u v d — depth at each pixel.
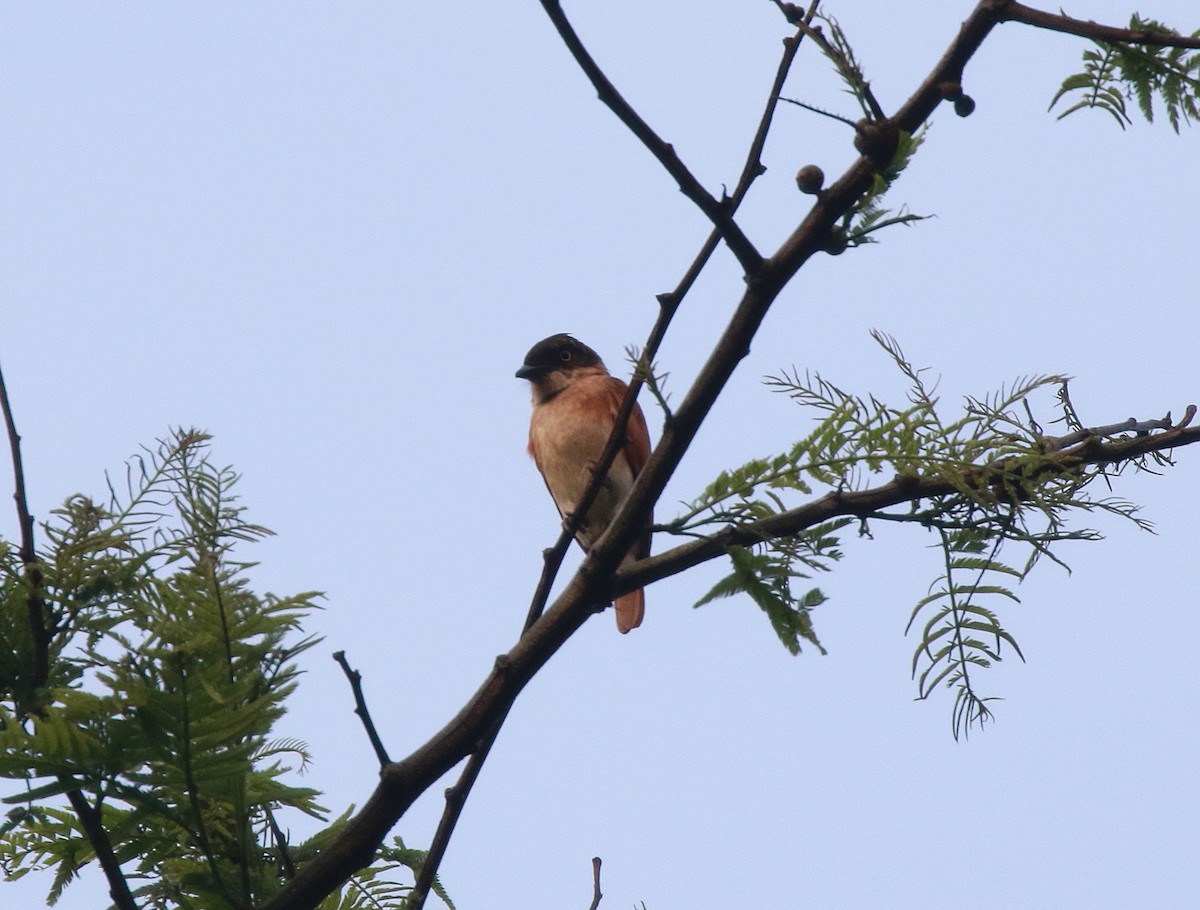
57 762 4.33
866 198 5.00
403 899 5.66
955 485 5.21
